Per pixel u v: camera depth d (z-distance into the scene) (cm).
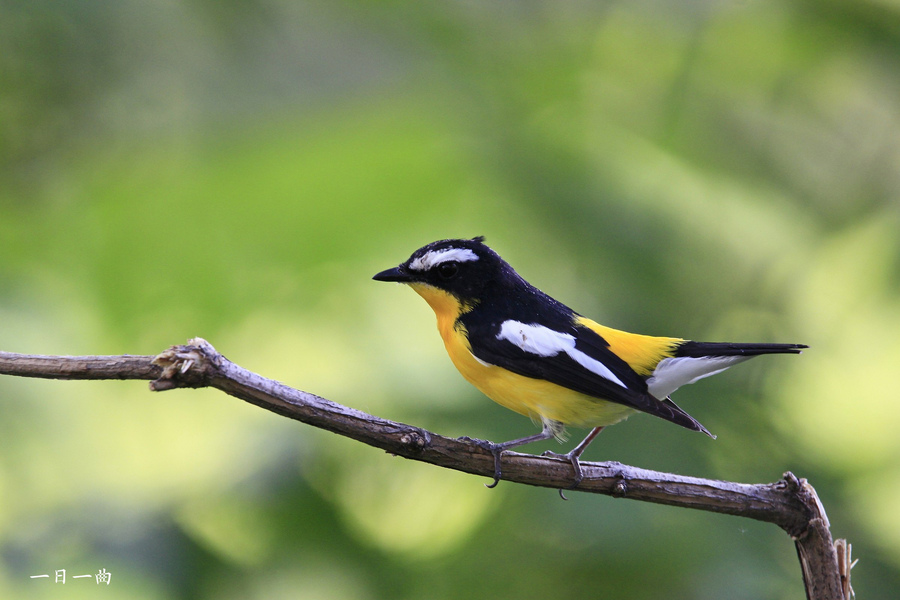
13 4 1182
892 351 1250
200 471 1132
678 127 1134
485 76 1128
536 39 1187
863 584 1016
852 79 1298
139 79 1221
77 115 1238
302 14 1172
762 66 1244
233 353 1055
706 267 1017
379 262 1017
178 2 1198
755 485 739
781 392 1076
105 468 1104
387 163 1023
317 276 1030
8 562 993
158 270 1012
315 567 1133
